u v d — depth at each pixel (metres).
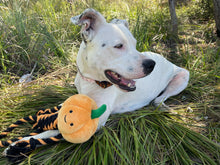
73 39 1.16
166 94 0.81
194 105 0.75
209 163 0.54
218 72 0.91
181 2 1.71
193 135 0.61
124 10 1.41
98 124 0.58
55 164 0.52
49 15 1.22
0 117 0.67
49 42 1.05
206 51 1.09
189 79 0.89
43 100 0.75
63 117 0.49
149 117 0.68
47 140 0.52
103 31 0.52
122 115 0.67
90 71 0.56
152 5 1.58
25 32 1.02
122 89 0.55
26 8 1.16
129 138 0.58
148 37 1.15
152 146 0.57
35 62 0.99
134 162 0.53
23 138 0.54
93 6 1.34
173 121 0.66
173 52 1.13
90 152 0.55
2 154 0.53
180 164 0.55
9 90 0.80
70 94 0.78
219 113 0.71
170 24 1.28
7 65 0.97
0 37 0.96
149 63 0.52
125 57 0.52
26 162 0.52
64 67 0.94
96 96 0.60
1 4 1.19
